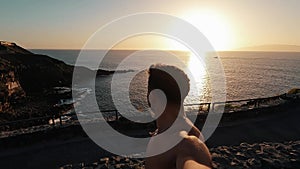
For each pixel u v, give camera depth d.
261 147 8.84
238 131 11.62
